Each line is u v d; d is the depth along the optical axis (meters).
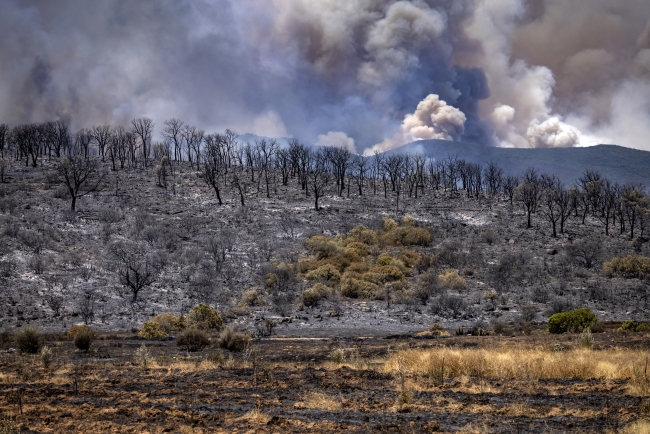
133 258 67.94
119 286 59.06
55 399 14.84
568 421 12.00
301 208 103.44
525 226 98.56
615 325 41.28
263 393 15.60
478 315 54.34
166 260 68.69
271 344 32.28
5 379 18.48
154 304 54.28
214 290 59.94
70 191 90.69
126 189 107.56
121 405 14.03
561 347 24.16
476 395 14.84
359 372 18.75
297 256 77.56
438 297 61.16
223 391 15.96
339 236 85.81
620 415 12.43
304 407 13.66
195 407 13.70
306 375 18.61
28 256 64.56
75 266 63.94
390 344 31.25
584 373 17.67
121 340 35.03
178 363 22.52
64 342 33.25
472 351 22.94
